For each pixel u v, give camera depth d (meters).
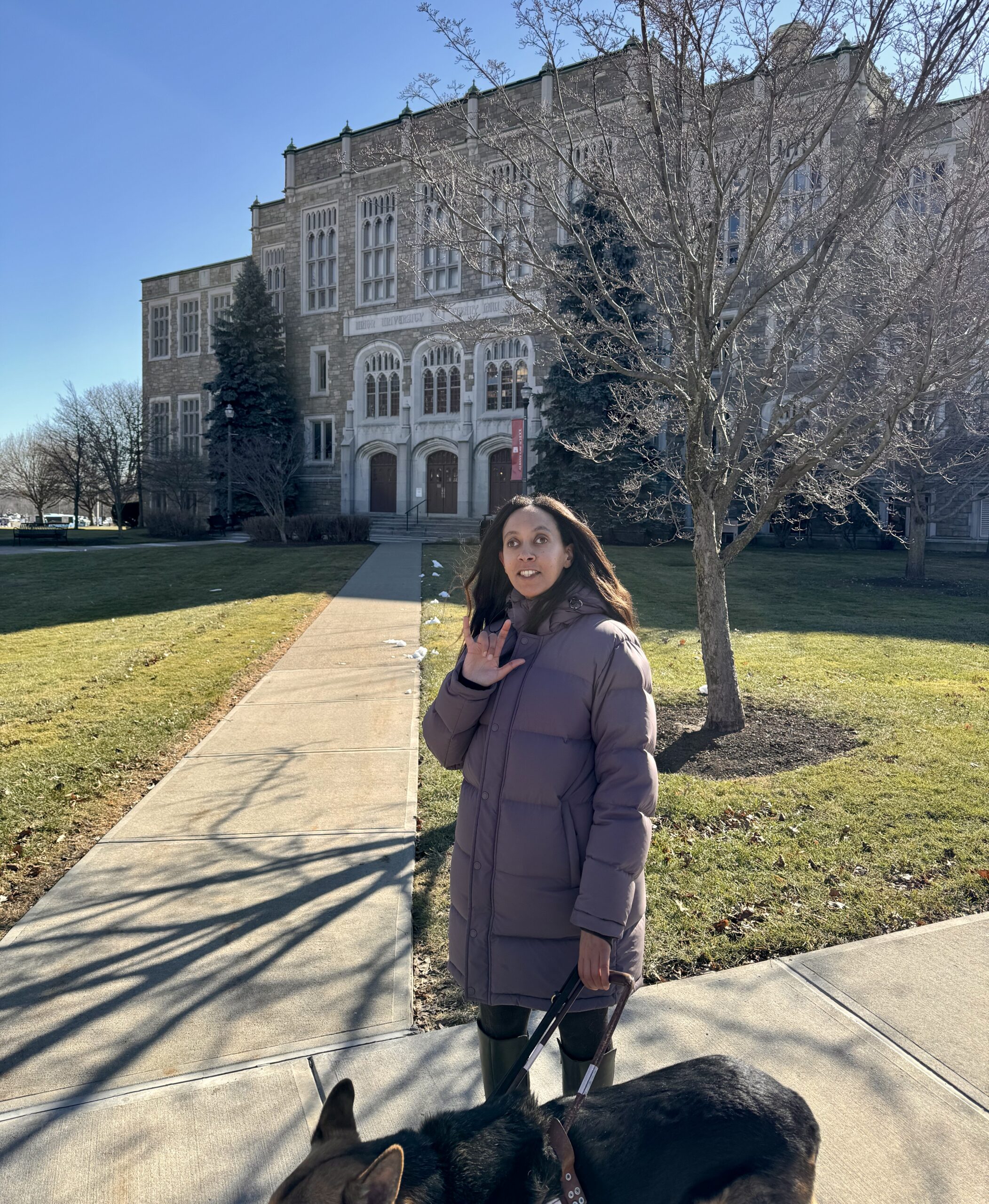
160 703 7.84
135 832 4.88
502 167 7.79
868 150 6.30
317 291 40.25
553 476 27.47
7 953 3.57
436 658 9.83
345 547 26.72
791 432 6.86
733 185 7.25
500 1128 1.68
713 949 3.56
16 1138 2.53
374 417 38.53
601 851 1.98
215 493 39.88
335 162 38.69
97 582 18.22
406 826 4.96
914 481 15.89
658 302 6.93
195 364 48.25
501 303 33.28
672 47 5.76
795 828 4.84
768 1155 1.65
